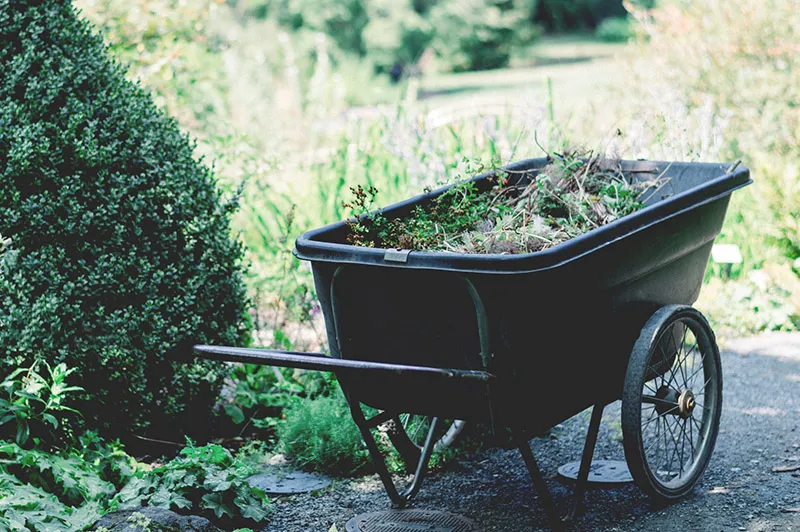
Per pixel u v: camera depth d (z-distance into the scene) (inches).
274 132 386.3
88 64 176.1
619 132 225.9
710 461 172.4
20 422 156.9
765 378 215.6
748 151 301.4
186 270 180.9
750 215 277.3
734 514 148.1
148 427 183.0
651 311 152.6
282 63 664.4
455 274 127.3
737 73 313.3
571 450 182.1
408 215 161.3
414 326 136.8
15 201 165.8
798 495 153.8
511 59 977.5
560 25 1293.1
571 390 141.0
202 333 181.8
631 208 168.6
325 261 135.9
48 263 167.2
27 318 163.5
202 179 185.2
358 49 919.7
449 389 137.7
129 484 152.8
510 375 131.1
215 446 159.3
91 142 170.4
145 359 175.0
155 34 288.5
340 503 162.7
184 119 311.3
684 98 302.0
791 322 250.2
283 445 184.4
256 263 263.0
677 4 352.2
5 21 169.6
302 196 298.7
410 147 262.5
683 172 181.8
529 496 161.8
